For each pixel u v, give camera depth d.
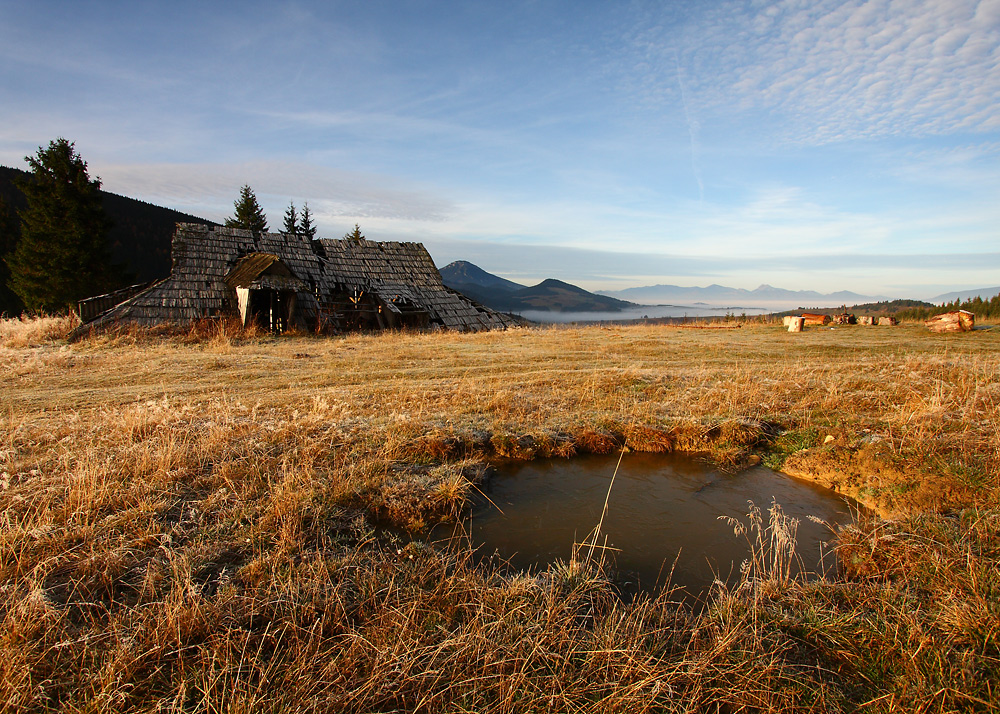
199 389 10.06
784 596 4.04
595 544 5.00
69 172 34.47
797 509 5.91
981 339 19.00
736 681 3.15
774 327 27.47
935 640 3.33
